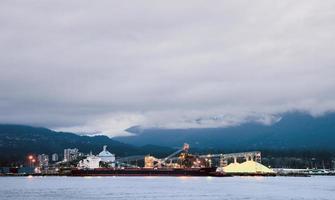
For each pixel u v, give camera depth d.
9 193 177.50
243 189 199.38
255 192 181.38
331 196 161.00
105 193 175.25
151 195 166.25
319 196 161.38
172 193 174.75
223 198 154.75
